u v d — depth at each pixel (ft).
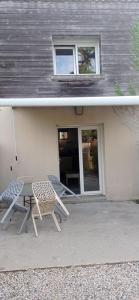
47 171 40.19
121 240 25.58
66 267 20.85
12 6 41.29
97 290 17.63
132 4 43.14
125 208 36.58
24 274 20.06
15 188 29.32
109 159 41.16
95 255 22.63
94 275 19.56
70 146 41.98
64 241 25.79
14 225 30.83
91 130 42.24
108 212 34.83
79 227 29.45
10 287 18.37
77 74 42.14
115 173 41.27
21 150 39.75
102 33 42.19
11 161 39.68
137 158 41.57
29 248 24.45
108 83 41.55
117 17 42.68
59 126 40.83
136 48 36.68
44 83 40.57
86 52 43.21
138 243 24.77
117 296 16.89
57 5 41.91
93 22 42.27
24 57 40.60
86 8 42.32
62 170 42.04
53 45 42.19
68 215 33.50
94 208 36.88
